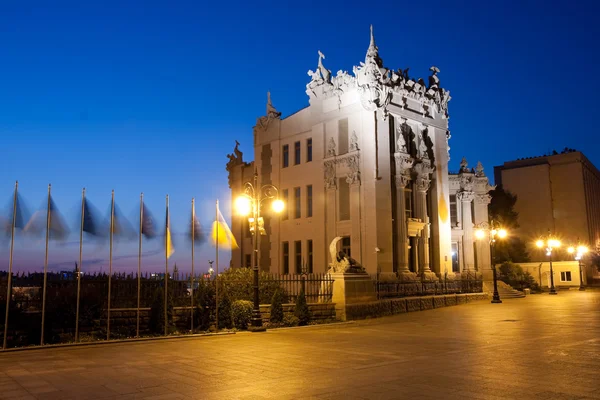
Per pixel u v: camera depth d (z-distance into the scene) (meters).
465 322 25.34
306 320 25.02
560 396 9.63
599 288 67.94
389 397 9.72
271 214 48.00
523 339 18.06
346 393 10.11
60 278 24.77
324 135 43.81
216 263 22.08
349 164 41.16
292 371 12.56
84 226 18.89
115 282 24.34
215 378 11.79
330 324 24.48
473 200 58.12
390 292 37.34
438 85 48.59
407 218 42.44
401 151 41.94
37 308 20.14
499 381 10.98
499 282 50.94
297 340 19.05
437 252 45.53
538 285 60.94
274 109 50.09
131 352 16.12
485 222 57.47
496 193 84.38
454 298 39.19
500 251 72.81
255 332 21.70
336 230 41.91
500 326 22.89
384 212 39.78
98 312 20.84
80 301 20.64
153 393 10.38
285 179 47.22
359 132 40.97
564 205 83.00
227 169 57.69
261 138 50.44
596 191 94.25
